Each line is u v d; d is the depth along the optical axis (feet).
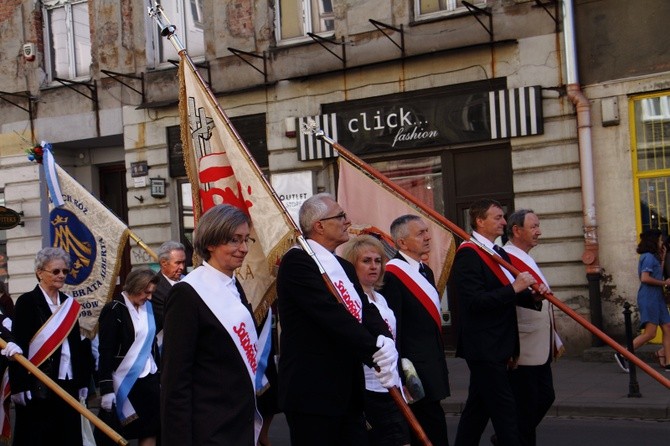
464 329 22.08
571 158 47.37
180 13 61.41
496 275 22.29
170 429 14.03
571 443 28.68
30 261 66.44
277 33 57.11
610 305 46.57
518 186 48.80
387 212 27.76
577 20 47.32
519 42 48.62
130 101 62.49
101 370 24.43
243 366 14.64
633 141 46.32
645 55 45.85
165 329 14.48
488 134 49.37
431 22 51.11
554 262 47.88
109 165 67.67
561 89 47.50
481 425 22.97
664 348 41.42
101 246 28.30
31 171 66.28
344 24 53.93
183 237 60.90
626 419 32.60
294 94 55.72
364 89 53.31
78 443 23.75
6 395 26.32
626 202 46.34
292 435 16.96
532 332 23.03
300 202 55.47
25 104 66.80
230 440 14.28
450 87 50.70
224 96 58.18
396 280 21.17
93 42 64.13
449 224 22.89
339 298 16.78
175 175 60.95
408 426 20.08
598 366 43.55
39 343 23.09
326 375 16.58
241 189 23.30
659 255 42.27
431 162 51.90
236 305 14.75
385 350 16.07
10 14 67.51
